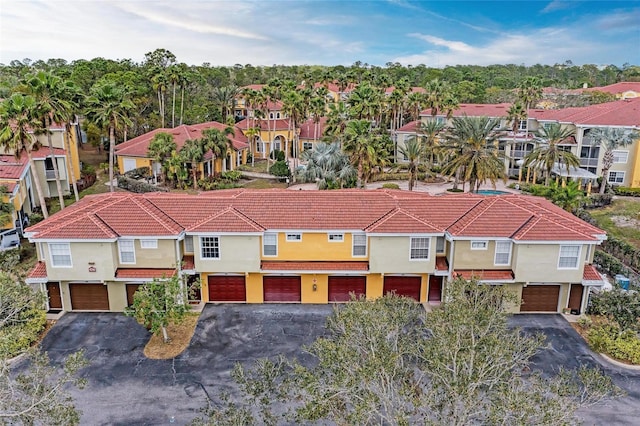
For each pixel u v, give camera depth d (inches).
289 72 5821.9
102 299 1172.5
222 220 1159.6
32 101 1515.7
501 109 2716.5
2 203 1467.8
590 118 2236.7
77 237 1095.6
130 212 1175.6
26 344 981.8
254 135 2896.2
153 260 1154.0
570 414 536.1
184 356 998.4
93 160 2674.7
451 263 1151.6
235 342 1050.1
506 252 1147.9
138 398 869.8
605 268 1393.9
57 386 625.0
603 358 995.3
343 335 636.7
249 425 637.3
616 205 1948.8
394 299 741.9
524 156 2484.0
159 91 2928.2
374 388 556.7
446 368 527.5
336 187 1886.1
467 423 530.6
